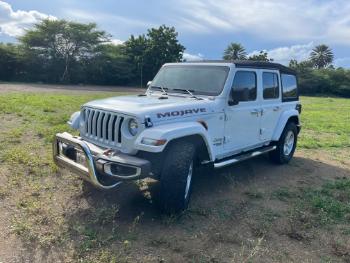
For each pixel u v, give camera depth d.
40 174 5.97
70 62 55.97
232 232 4.46
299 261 3.94
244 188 6.11
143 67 61.25
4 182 5.54
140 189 5.55
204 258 3.83
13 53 53.31
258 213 5.11
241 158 6.16
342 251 4.18
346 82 68.50
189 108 5.05
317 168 7.86
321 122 16.16
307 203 5.58
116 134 4.63
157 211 4.79
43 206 4.79
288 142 8.01
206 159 5.23
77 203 4.98
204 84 5.86
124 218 4.63
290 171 7.43
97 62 56.53
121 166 4.32
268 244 4.25
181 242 4.13
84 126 5.21
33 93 23.61
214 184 6.19
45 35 54.25
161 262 3.72
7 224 4.27
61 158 4.97
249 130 6.43
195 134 4.88
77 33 55.19
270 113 7.03
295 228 4.69
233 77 5.82
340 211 5.27
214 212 5.02
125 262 3.65
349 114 21.23
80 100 19.12
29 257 3.66
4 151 7.23
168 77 6.31
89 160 4.39
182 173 4.55
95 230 4.25
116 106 4.83
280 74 7.41
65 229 4.23
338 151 9.90
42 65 54.72
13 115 11.80
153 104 4.91
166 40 61.41
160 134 4.32
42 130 9.27
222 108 5.61
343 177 7.24
